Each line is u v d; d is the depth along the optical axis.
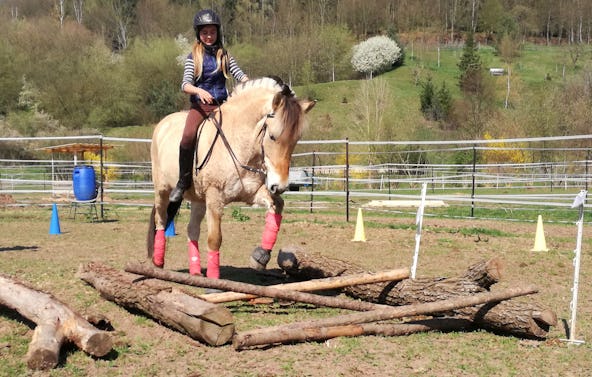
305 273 7.23
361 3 91.88
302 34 76.44
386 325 5.57
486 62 81.56
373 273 6.17
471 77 65.00
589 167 25.33
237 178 6.31
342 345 5.21
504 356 5.06
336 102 63.34
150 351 5.08
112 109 59.03
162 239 7.49
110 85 58.94
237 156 6.27
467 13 97.69
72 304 6.16
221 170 6.30
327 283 6.02
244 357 4.93
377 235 12.89
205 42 6.88
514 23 92.25
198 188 6.58
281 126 5.88
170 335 5.43
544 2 96.19
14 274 7.51
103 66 60.75
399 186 27.77
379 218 16.86
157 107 61.78
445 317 6.00
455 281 6.02
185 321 5.19
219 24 6.89
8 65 58.44
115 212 18.36
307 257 7.20
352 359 4.90
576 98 39.91
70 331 4.85
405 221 16.00
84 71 58.62
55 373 4.56
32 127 51.81
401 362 4.87
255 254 6.56
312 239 12.20
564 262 9.55
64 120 57.00
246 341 5.00
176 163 6.80
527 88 68.19
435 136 41.62
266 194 6.38
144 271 5.36
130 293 5.85
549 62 81.00
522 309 5.47
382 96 42.59
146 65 65.00
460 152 32.91
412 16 96.00
